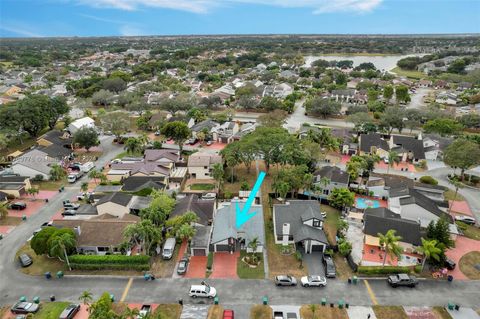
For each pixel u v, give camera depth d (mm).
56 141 114125
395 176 90688
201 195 81125
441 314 46969
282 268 56344
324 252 59094
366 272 54375
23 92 192750
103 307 41594
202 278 53719
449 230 61625
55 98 135500
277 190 74562
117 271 55188
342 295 50406
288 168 87625
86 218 67875
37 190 78250
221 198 80938
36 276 53969
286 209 68312
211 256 58969
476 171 96375
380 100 183375
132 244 60188
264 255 59625
